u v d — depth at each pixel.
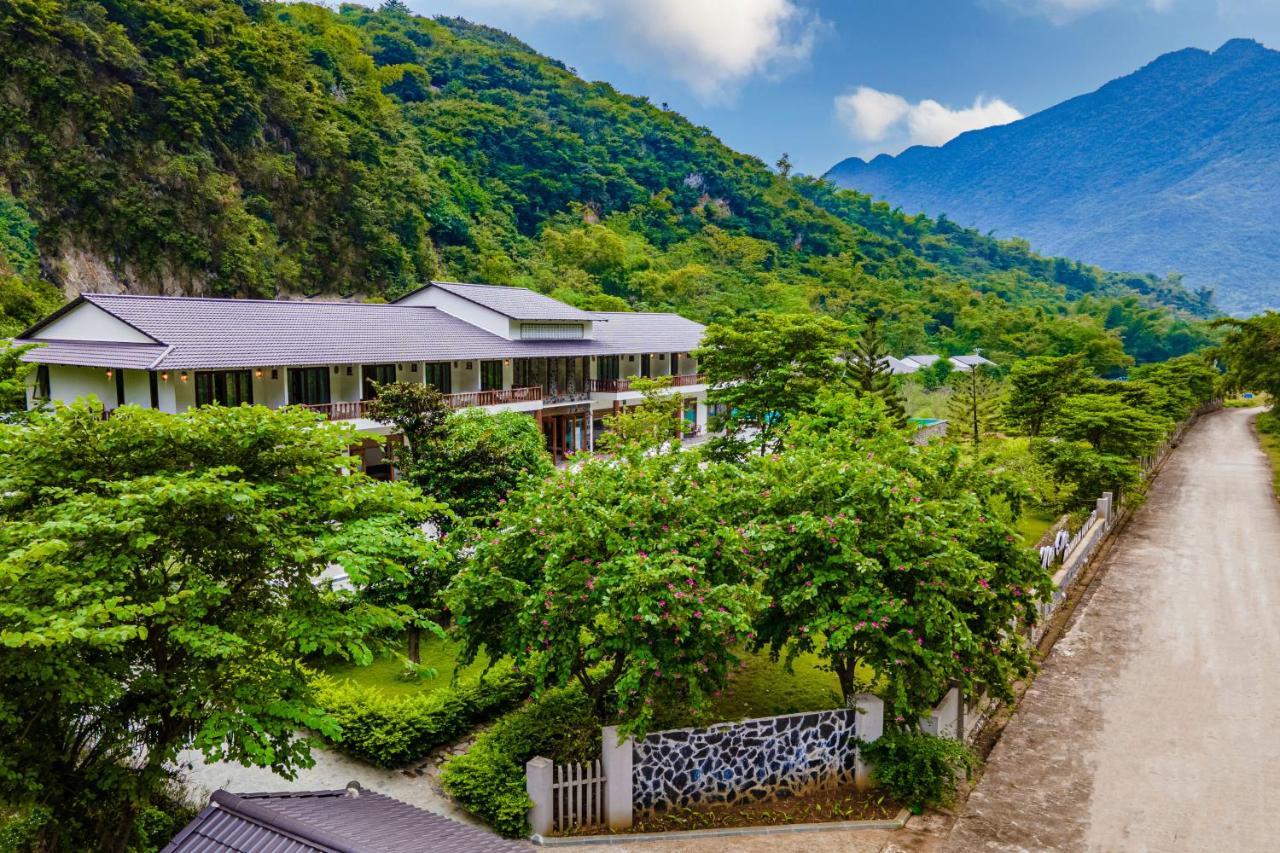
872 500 12.28
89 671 7.98
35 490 8.70
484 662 16.34
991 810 12.11
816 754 12.29
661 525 11.52
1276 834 11.50
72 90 54.31
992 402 43.75
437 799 11.91
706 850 10.69
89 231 53.88
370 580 8.73
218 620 9.08
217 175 59.84
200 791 11.88
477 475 17.66
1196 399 61.47
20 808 8.61
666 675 10.80
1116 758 13.69
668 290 94.25
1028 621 14.95
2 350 12.70
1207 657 18.03
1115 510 31.69
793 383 25.34
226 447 9.34
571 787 11.09
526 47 174.12
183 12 62.81
